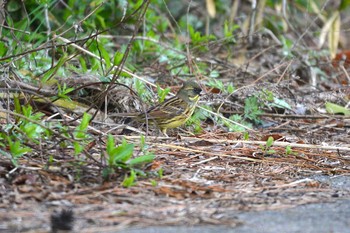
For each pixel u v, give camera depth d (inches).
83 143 388.5
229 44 635.5
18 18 568.7
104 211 297.4
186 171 375.6
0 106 434.9
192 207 309.0
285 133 498.6
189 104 468.4
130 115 456.1
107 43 576.1
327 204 322.0
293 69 611.8
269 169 391.2
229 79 579.8
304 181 363.9
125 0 582.9
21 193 317.7
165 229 275.3
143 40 599.2
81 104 470.9
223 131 482.3
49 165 350.9
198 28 746.8
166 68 578.2
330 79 650.8
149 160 352.8
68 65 498.9
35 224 277.3
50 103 413.1
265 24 729.0
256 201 323.9
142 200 315.9
